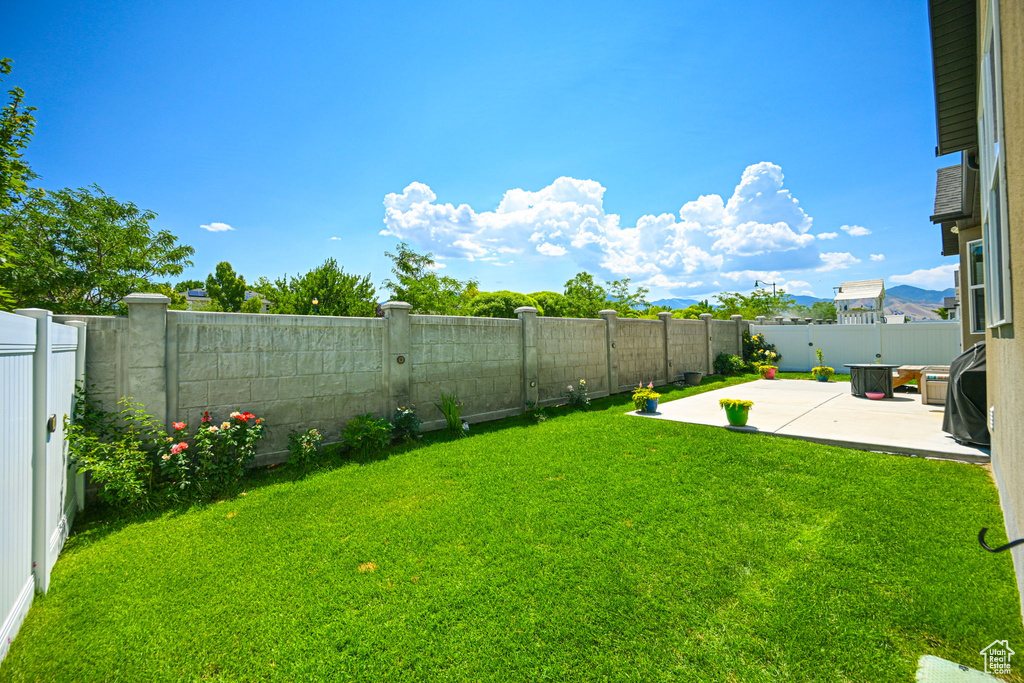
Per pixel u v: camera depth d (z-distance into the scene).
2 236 6.11
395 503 4.27
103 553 3.33
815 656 2.10
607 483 4.68
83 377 4.25
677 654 2.13
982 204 4.29
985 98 3.66
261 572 3.02
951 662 2.02
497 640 2.25
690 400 10.16
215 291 32.62
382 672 2.05
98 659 2.19
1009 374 2.94
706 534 3.44
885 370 9.70
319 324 6.07
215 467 4.66
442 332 7.56
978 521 3.48
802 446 5.92
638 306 25.86
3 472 2.20
